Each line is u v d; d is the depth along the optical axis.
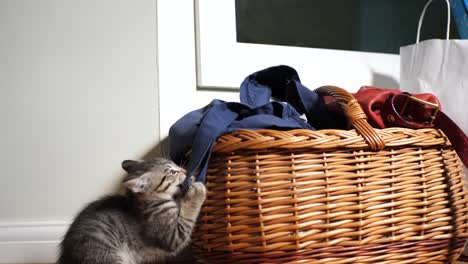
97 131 1.19
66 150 1.17
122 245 0.94
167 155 1.21
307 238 0.81
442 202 0.92
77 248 0.88
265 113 0.97
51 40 1.17
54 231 1.14
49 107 1.16
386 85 1.51
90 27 1.19
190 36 1.26
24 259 1.12
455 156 0.96
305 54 1.40
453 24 1.69
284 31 1.43
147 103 1.22
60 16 1.17
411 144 0.88
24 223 1.13
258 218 0.81
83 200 1.18
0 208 1.13
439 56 1.13
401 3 1.63
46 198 1.16
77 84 1.18
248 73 1.30
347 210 0.83
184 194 0.91
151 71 1.23
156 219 0.95
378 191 0.85
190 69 1.25
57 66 1.17
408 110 0.97
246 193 0.82
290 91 1.12
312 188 0.82
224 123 0.89
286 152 0.82
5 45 1.14
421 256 0.89
